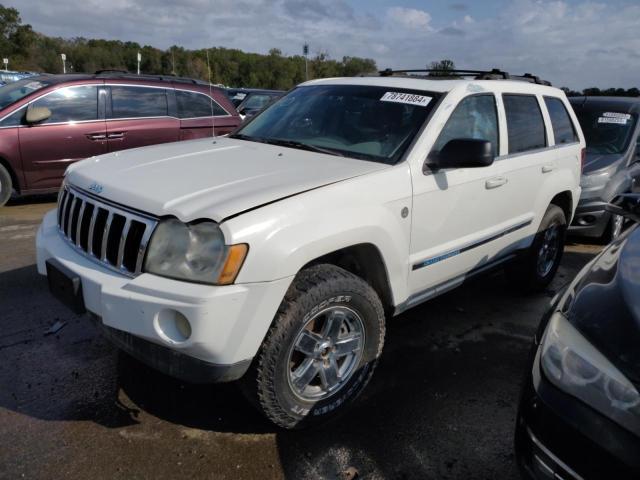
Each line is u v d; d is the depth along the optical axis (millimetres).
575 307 2236
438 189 3320
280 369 2586
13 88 7684
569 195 4941
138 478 2518
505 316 4516
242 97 15305
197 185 2709
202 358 2391
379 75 4520
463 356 3795
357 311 2877
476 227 3775
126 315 2412
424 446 2830
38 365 3389
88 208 2848
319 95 4043
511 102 4188
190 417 2967
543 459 2002
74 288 2627
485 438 2916
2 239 5887
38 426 2832
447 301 4773
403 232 3127
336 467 2646
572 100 7855
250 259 2363
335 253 2965
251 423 2939
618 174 6484
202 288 2316
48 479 2482
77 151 7469
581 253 6496
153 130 7977
